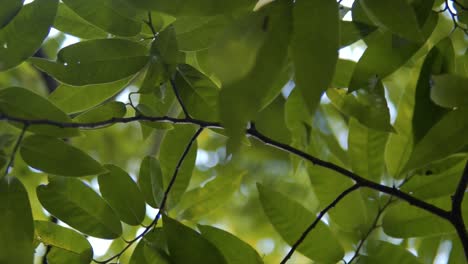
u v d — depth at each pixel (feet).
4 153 4.84
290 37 4.39
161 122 5.10
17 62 4.83
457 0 5.02
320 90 4.33
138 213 5.07
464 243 5.00
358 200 5.29
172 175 5.23
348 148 5.31
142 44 4.98
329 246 5.12
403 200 5.19
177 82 5.07
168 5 4.57
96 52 4.96
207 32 4.99
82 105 5.12
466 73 5.29
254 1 4.57
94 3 4.93
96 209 5.05
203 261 4.90
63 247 5.06
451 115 4.91
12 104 4.85
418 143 4.92
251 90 4.35
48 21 4.85
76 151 4.86
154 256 4.98
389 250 5.16
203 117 5.08
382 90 5.02
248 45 4.39
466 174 5.00
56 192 5.04
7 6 4.75
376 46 4.90
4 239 4.75
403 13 4.57
